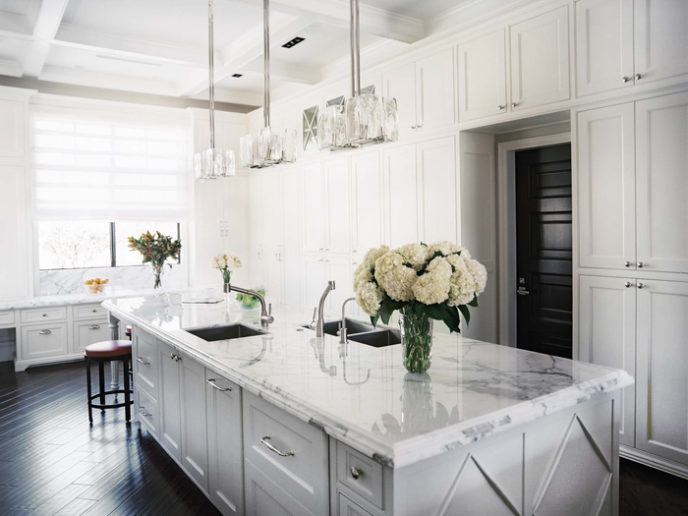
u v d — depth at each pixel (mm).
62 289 6371
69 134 6105
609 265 3123
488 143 4203
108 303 4297
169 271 6934
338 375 2092
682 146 2787
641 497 2713
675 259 2830
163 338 3051
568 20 3262
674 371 2861
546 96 3410
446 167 4137
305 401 1789
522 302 4281
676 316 2844
